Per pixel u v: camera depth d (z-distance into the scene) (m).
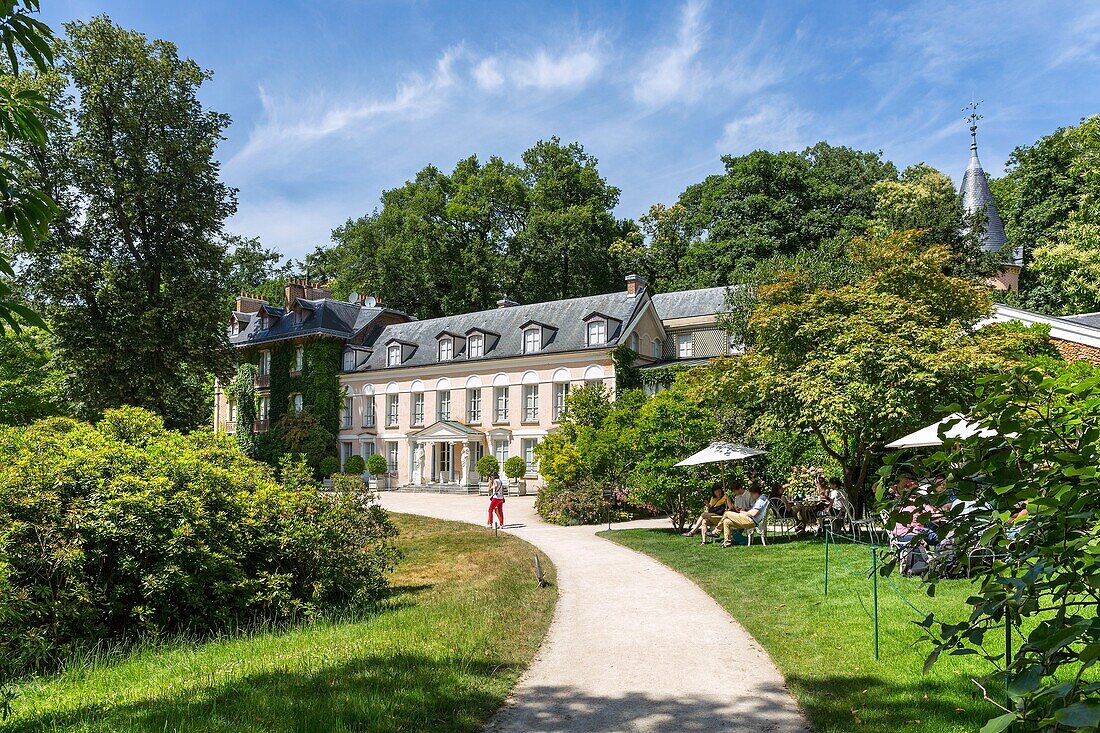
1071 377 3.11
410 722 5.86
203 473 10.84
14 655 7.73
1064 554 2.86
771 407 17.48
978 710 5.68
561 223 56.00
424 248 57.47
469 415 46.34
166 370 32.69
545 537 21.05
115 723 5.64
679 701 6.63
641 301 43.25
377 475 47.41
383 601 11.81
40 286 30.67
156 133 34.06
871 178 55.47
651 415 21.89
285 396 51.22
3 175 4.32
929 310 16.94
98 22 32.59
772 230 52.00
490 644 8.47
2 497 8.67
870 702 6.15
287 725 5.56
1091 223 32.41
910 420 15.73
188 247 34.56
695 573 13.66
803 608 9.91
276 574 10.68
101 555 8.96
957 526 3.36
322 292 55.84
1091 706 2.16
